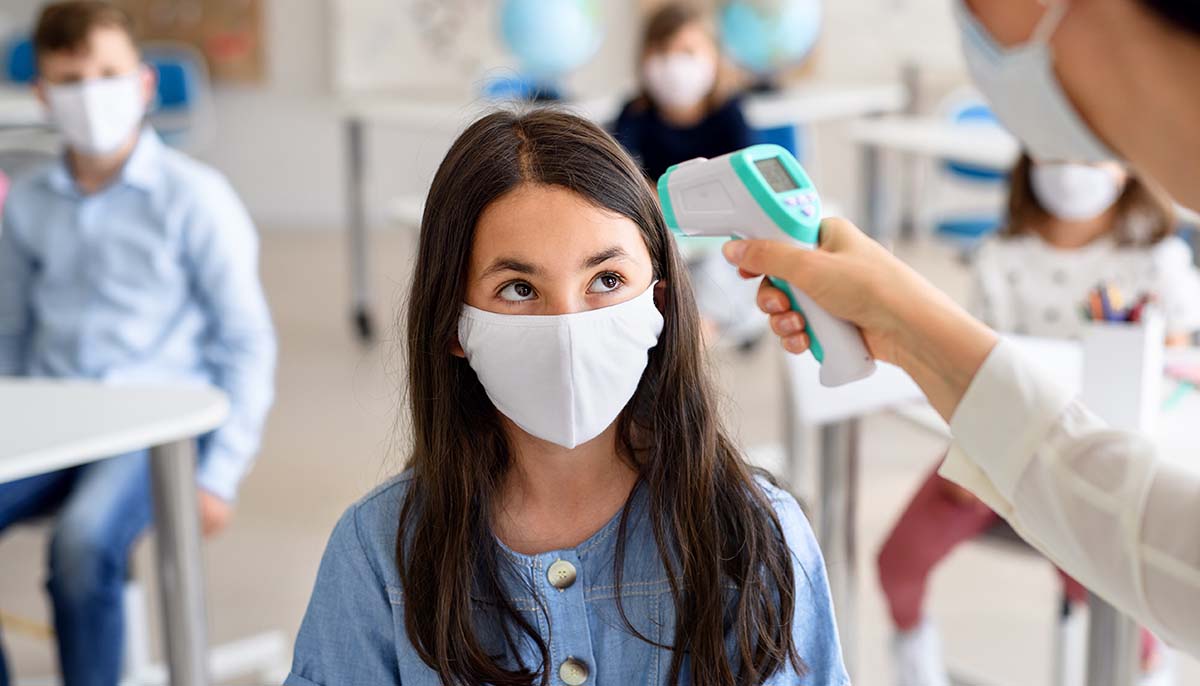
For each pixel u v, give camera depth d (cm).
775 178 90
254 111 625
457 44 604
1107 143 68
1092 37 64
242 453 213
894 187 595
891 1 576
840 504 206
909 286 83
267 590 267
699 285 289
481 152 94
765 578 99
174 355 220
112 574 188
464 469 99
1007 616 255
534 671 99
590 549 100
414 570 98
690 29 324
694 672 98
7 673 191
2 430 160
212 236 216
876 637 245
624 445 101
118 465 197
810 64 592
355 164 437
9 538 291
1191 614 73
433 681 98
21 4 587
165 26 610
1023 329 233
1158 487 75
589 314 92
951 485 198
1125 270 225
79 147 215
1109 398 150
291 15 615
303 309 482
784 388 272
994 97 71
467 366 99
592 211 92
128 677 222
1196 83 61
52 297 219
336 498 312
